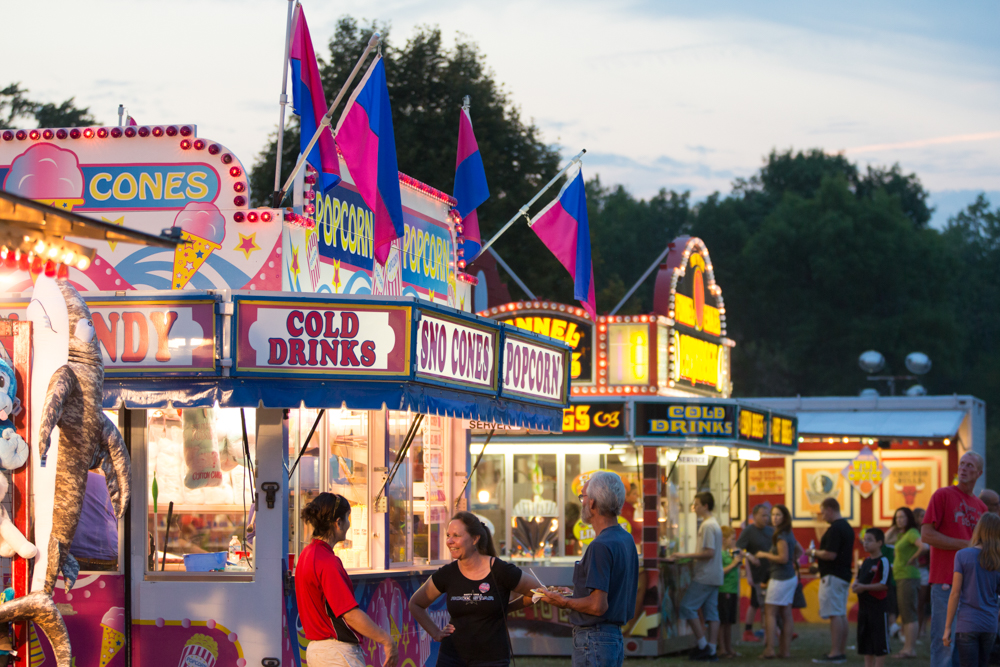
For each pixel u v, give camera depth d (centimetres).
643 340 1552
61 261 711
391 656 642
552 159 3122
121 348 767
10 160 870
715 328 1809
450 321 842
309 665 647
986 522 900
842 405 2303
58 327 702
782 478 2134
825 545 1398
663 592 1425
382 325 775
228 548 859
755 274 4809
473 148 1212
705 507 1441
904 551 1449
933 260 4772
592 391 1555
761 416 1571
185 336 763
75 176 863
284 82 891
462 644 672
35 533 689
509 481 1498
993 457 4734
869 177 5825
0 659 689
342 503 662
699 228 5234
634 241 5269
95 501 844
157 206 855
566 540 1487
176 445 862
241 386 761
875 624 1219
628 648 1412
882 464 2100
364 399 770
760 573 1684
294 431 888
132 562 831
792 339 4728
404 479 1006
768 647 1434
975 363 5591
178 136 855
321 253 905
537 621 1428
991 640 907
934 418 2189
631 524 1448
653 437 1424
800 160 5784
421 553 1047
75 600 829
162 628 821
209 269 842
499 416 943
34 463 692
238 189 848
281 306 767
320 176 896
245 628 813
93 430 706
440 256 1164
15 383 689
